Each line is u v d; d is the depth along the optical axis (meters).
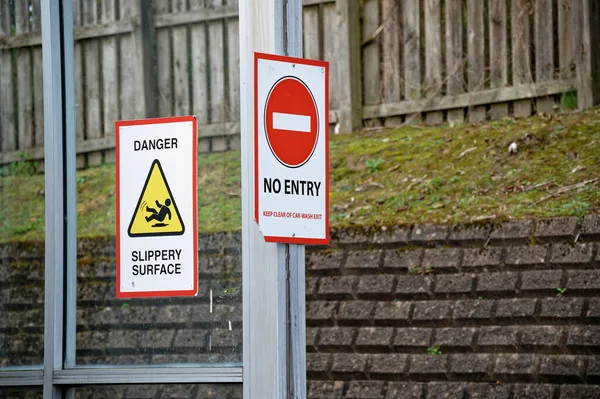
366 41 21.41
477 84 20.12
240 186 8.00
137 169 8.34
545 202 15.53
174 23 8.46
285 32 7.89
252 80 7.97
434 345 14.16
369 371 14.30
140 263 8.22
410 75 20.95
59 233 8.51
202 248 8.05
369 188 17.98
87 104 8.65
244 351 7.75
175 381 7.97
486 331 13.94
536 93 19.20
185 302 8.09
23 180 8.83
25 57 8.87
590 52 18.62
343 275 15.73
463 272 14.88
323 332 15.07
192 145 8.19
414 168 18.16
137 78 8.53
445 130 19.66
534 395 13.02
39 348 8.62
